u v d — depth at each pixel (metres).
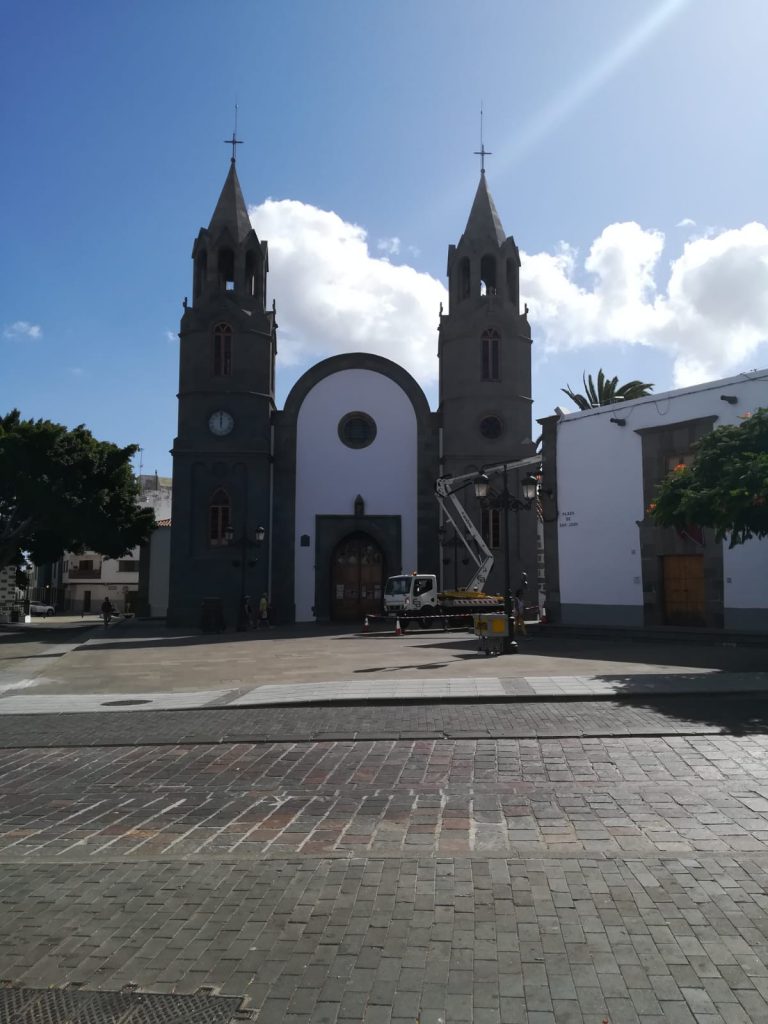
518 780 7.83
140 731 11.04
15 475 41.38
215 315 40.53
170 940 4.40
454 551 39.84
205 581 38.84
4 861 5.80
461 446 40.72
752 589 23.81
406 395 42.25
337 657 21.42
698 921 4.43
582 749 9.10
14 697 14.89
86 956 4.23
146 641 30.14
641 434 26.66
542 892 4.92
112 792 7.82
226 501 39.59
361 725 10.93
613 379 48.31
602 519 27.72
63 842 6.25
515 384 41.16
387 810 6.91
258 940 4.38
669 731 9.73
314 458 41.62
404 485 41.72
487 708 12.06
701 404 25.17
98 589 86.00
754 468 15.10
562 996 3.69
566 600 28.62
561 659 18.75
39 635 38.66
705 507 15.96
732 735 9.45
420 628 35.12
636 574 26.64
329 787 7.78
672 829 6.13
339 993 3.78
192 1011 3.64
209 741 10.18
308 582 40.75
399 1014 3.58
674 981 3.79
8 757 9.64
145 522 45.97
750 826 6.15
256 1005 3.69
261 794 7.59
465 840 6.02
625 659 18.23
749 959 3.98
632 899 4.76
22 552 53.91
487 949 4.18
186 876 5.41
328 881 5.23
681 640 23.36
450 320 42.09
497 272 42.03
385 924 4.53
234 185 42.56
